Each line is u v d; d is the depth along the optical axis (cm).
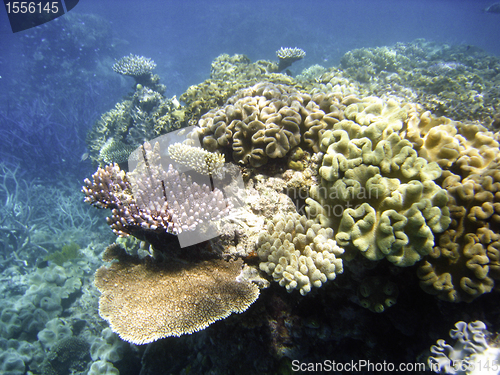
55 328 171
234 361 107
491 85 302
